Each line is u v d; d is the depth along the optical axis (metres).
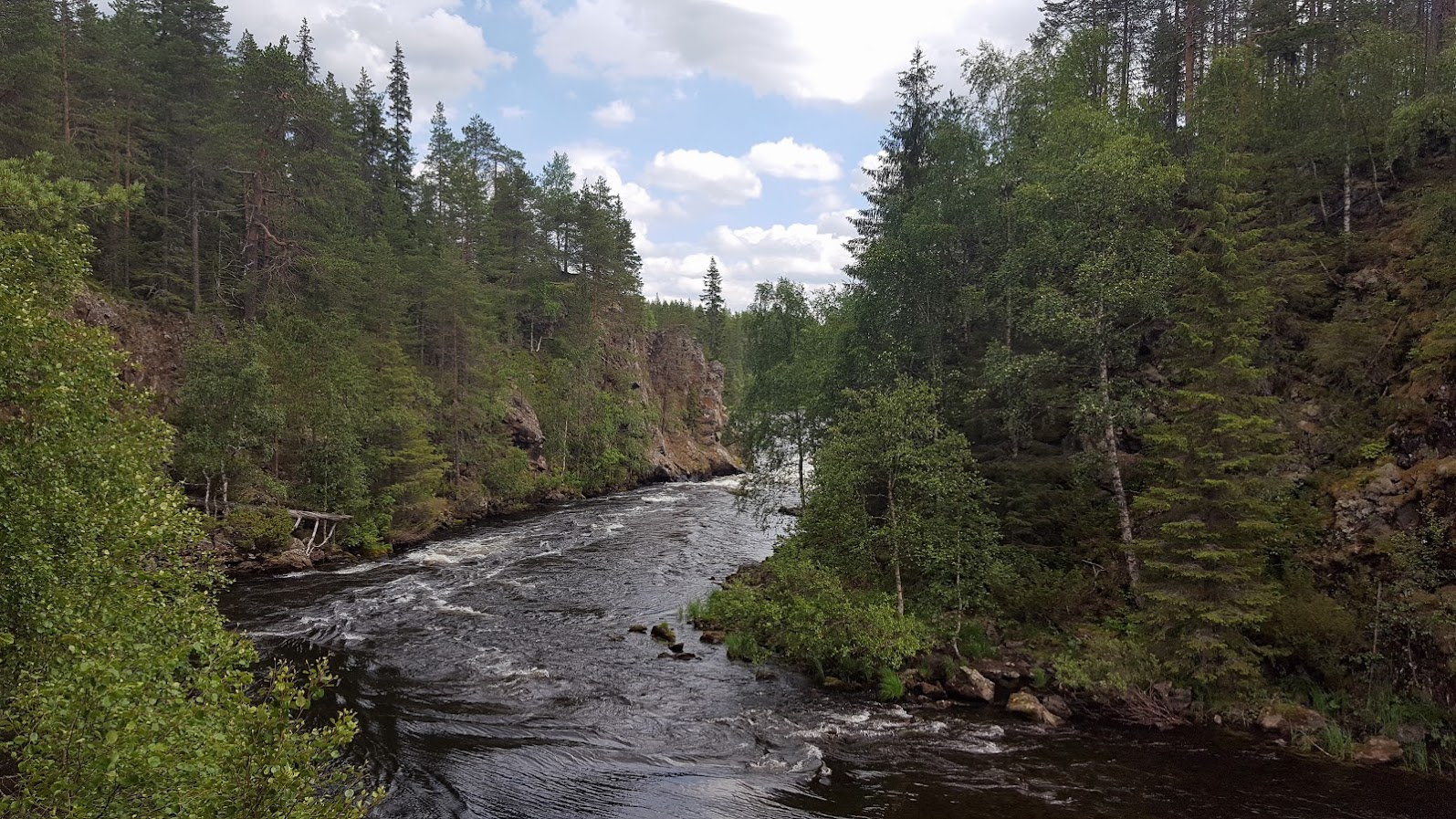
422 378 44.72
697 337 103.50
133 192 15.92
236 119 40.69
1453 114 23.69
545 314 70.25
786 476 37.03
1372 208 24.88
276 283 41.56
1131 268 20.31
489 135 77.12
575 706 17.34
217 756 6.39
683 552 35.97
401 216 55.69
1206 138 25.66
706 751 14.99
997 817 12.38
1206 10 36.97
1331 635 15.92
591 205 74.50
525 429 56.22
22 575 8.88
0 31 30.61
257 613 24.36
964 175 26.95
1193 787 13.37
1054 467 21.91
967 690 17.86
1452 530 15.47
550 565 32.84
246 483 32.47
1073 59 28.80
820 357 34.09
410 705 17.06
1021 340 25.69
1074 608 19.94
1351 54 26.03
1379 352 19.84
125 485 11.09
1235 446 16.95
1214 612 15.95
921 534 20.20
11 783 7.92
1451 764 13.80
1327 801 12.81
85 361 11.12
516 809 12.48
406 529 39.09
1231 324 17.70
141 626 9.77
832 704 17.64
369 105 60.31
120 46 39.97
